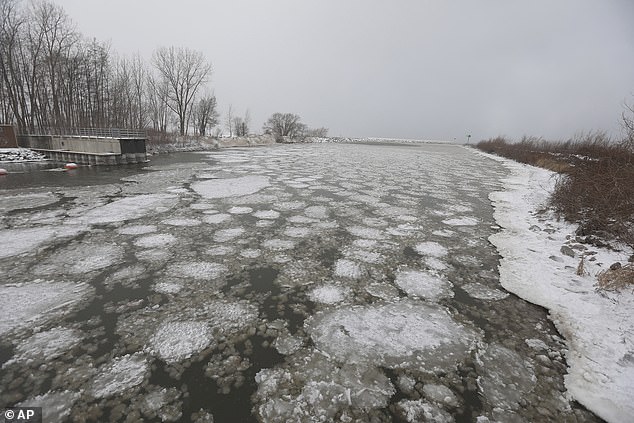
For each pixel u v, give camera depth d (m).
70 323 3.94
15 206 8.94
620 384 3.09
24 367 3.24
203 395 2.96
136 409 2.80
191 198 10.10
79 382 3.07
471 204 10.36
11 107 24.78
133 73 32.31
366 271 5.54
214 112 44.94
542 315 4.36
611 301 4.32
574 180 8.40
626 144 7.43
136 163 18.95
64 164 18.20
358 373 3.29
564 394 3.06
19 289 4.67
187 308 4.31
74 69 26.64
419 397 3.02
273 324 4.04
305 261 5.84
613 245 5.94
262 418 2.75
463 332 3.99
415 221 8.41
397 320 4.20
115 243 6.41
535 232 7.49
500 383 3.20
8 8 23.25
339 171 16.58
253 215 8.49
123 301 4.43
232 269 5.45
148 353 3.47
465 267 5.77
